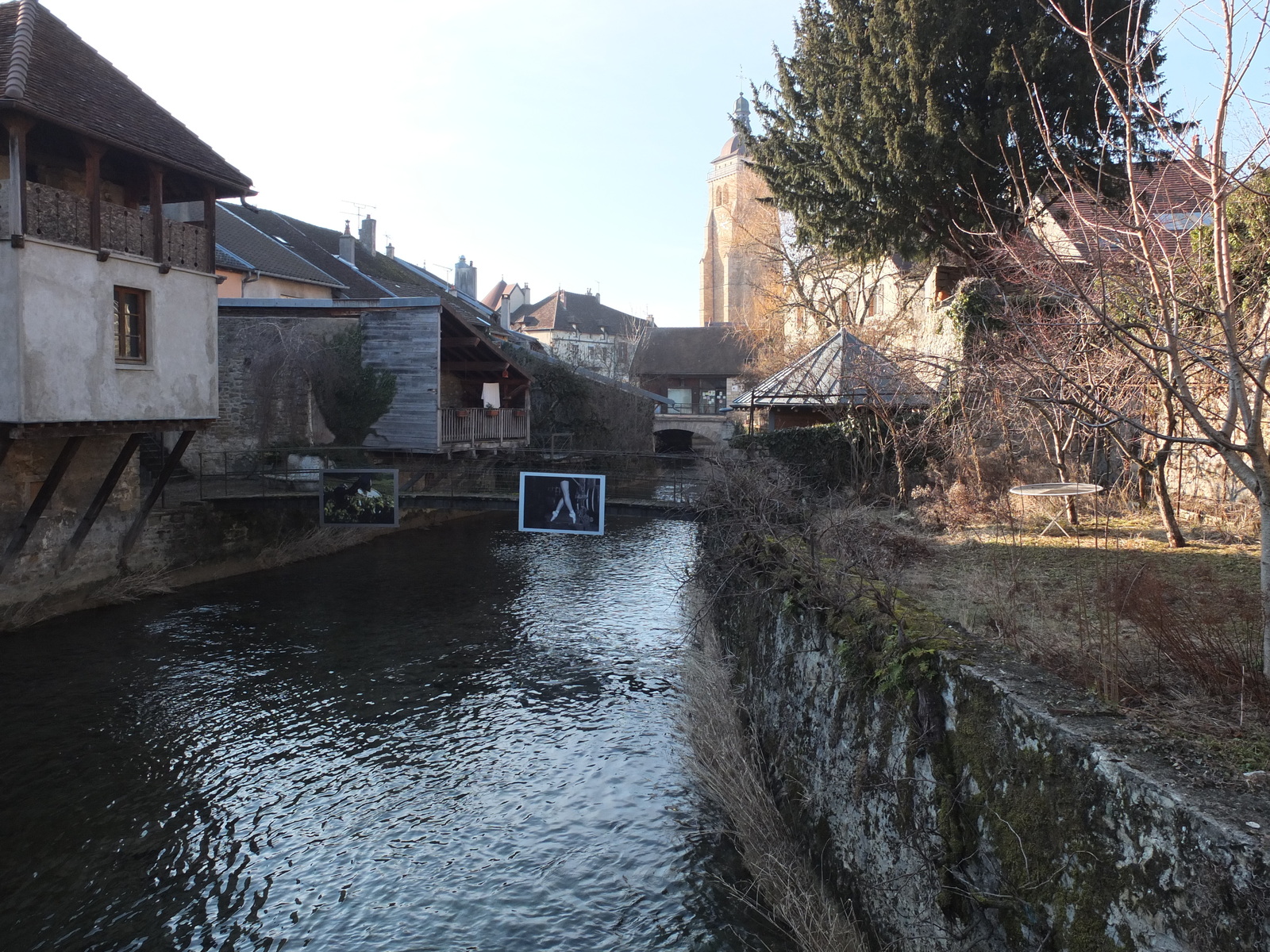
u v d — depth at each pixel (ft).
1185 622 18.12
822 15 65.51
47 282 41.24
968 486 42.93
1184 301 17.03
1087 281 20.54
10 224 39.68
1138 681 16.01
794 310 117.08
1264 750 12.35
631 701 39.75
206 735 36.09
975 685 15.61
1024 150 50.24
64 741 35.17
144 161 47.29
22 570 48.37
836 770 20.97
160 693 40.40
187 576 60.54
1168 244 24.38
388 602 57.77
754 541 33.94
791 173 66.18
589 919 23.22
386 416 78.33
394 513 60.34
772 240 110.93
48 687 40.75
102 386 44.45
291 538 71.51
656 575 66.69
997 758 14.62
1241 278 27.61
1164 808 10.89
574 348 200.85
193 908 24.45
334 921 23.71
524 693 41.04
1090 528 35.91
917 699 17.21
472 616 54.39
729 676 34.24
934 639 17.74
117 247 45.32
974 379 42.11
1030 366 32.14
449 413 79.00
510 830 28.30
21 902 24.58
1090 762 12.40
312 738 35.91
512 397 95.04
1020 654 17.24
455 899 24.57
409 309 77.36
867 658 19.86
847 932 18.67
